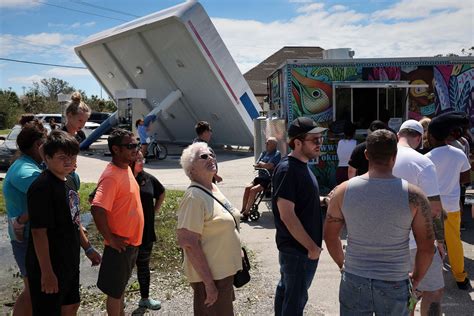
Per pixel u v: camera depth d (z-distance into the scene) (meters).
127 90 20.56
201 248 3.28
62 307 3.47
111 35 21.12
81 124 4.50
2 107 52.25
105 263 3.87
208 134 6.41
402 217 2.81
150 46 19.86
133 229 3.91
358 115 8.88
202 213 3.26
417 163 3.85
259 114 20.55
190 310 4.71
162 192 5.07
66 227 3.31
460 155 4.90
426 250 2.91
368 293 2.87
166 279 5.55
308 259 3.56
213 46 17.84
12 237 3.70
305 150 3.56
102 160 19.94
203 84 19.62
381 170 2.93
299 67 8.77
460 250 5.04
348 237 3.00
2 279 5.63
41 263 3.17
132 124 20.92
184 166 3.41
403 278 2.87
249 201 8.38
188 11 16.94
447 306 4.70
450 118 4.82
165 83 21.77
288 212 3.43
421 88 8.89
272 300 4.96
